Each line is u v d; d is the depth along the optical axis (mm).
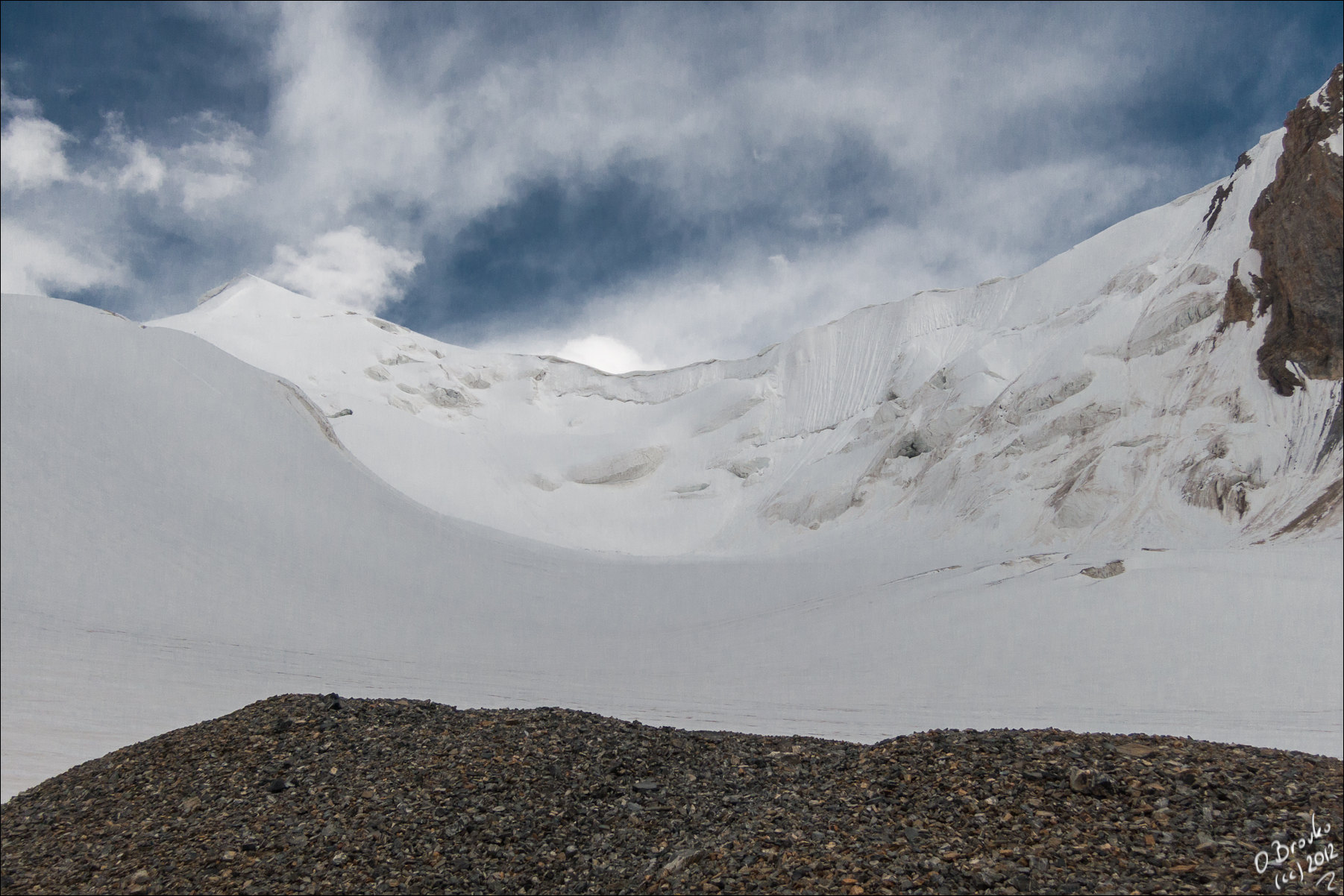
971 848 8445
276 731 13383
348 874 9391
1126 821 8727
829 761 11812
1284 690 24219
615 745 12703
